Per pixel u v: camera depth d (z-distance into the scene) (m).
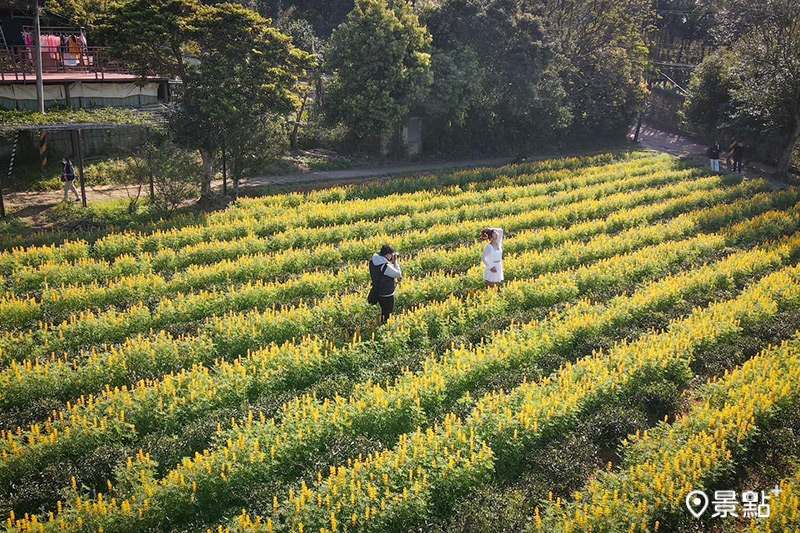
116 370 12.57
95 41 25.72
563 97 41.16
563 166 36.06
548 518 8.82
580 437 10.93
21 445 10.05
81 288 16.30
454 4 35.78
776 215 24.38
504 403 11.30
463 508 9.25
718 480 10.12
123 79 33.81
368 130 33.47
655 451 10.28
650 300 16.14
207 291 16.58
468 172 32.34
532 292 16.81
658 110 54.41
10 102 29.80
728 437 10.40
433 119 37.47
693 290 17.48
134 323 14.80
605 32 45.03
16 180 26.75
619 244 21.16
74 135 25.16
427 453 9.96
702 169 35.16
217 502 9.44
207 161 25.45
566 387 11.75
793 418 11.40
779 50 33.22
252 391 12.34
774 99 33.69
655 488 9.25
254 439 10.09
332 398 12.14
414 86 32.69
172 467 10.23
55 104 31.23
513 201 27.14
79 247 19.22
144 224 22.62
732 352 13.80
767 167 39.44
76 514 8.60
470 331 14.93
